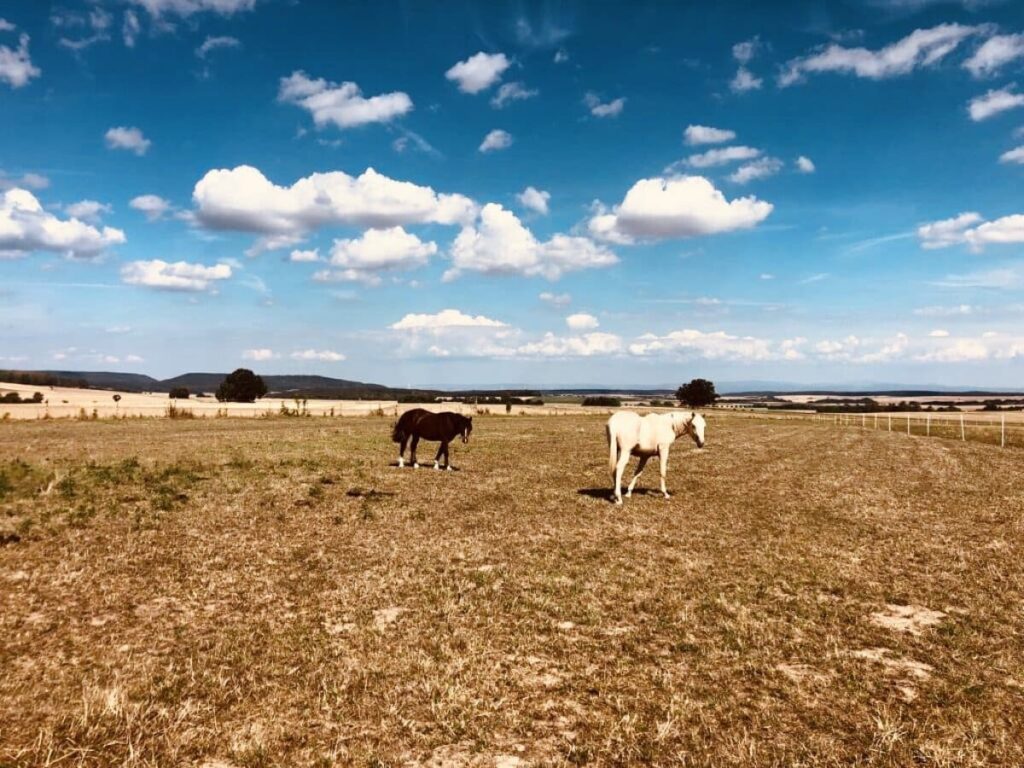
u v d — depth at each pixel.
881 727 4.93
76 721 4.86
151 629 6.94
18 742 4.57
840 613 7.65
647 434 15.53
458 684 5.58
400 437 21.09
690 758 4.52
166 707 5.14
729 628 7.07
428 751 4.59
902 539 11.62
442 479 18.53
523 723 5.00
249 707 5.18
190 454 23.98
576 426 51.44
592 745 4.68
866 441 39.25
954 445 36.09
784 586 8.70
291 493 15.55
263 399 120.12
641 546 10.88
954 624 7.34
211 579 8.73
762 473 21.44
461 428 20.77
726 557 10.22
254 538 11.14
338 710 5.15
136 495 14.80
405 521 12.69
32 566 9.25
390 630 6.92
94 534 11.19
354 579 8.78
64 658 6.15
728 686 5.70
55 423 47.06
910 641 6.83
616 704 5.30
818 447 33.66
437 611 7.52
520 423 56.66
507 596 8.11
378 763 4.41
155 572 9.05
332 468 20.48
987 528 12.68
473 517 13.16
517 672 5.91
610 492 16.81
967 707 5.37
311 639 6.62
